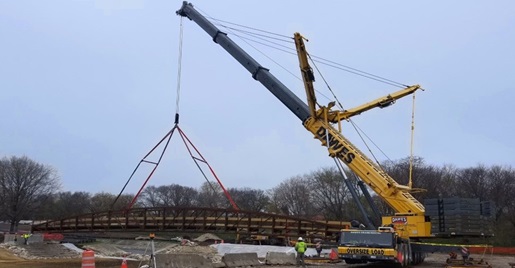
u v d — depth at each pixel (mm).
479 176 99812
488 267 30422
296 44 31406
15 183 110062
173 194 150625
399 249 27219
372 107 32406
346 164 31094
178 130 40969
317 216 115438
